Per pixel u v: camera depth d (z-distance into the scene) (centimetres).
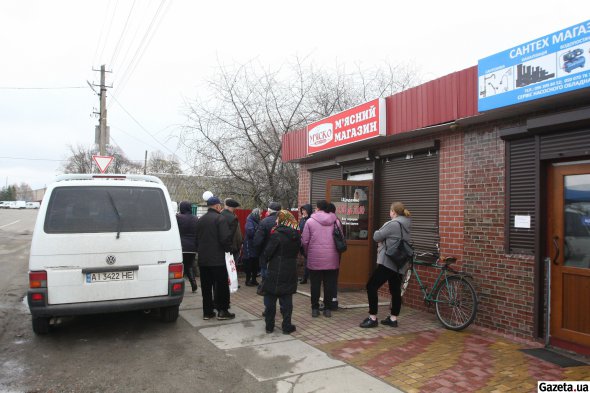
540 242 503
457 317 570
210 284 617
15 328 566
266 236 760
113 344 503
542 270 504
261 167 1565
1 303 718
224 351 480
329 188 795
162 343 507
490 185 570
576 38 432
